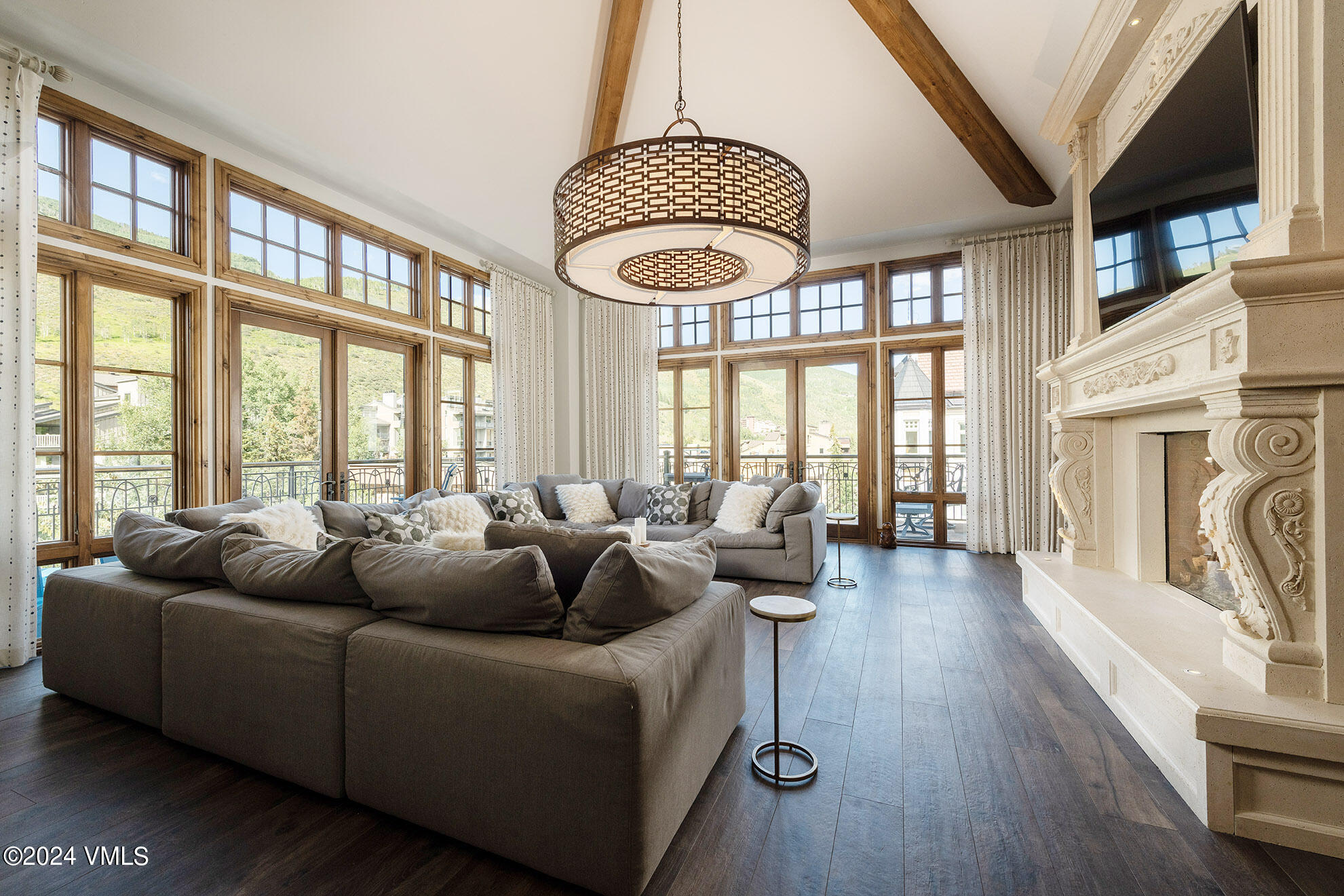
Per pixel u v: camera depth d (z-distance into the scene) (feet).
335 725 5.42
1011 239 17.78
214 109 11.06
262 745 5.81
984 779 5.90
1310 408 5.09
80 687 7.34
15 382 8.95
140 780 5.86
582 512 18.19
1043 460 17.34
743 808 5.42
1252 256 5.65
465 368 19.20
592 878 4.31
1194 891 4.37
